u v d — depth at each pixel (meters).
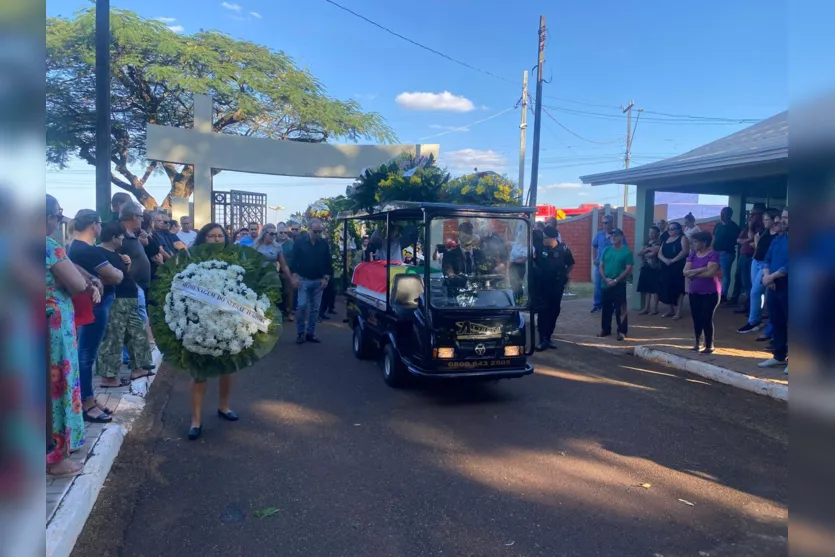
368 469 4.81
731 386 7.32
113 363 6.56
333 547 3.67
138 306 6.87
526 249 6.80
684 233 11.64
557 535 3.82
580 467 4.89
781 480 4.66
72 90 23.14
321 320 12.20
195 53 23.23
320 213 16.75
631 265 9.93
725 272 12.34
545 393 7.02
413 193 7.87
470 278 6.65
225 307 5.19
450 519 4.01
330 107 25.02
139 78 23.33
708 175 11.10
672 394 6.98
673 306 11.76
